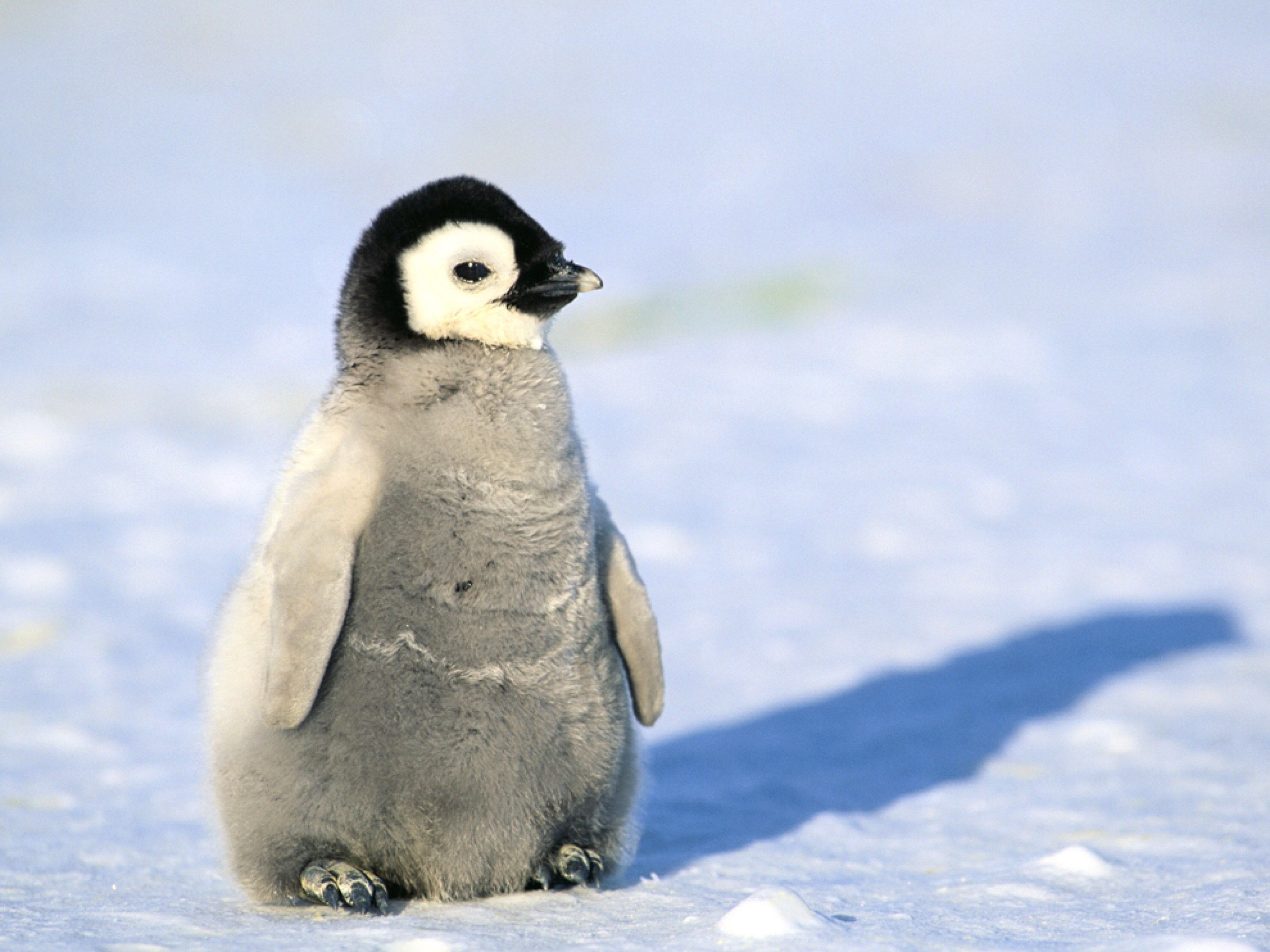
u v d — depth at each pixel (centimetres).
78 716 1270
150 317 3650
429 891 743
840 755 1152
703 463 2386
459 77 7669
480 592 699
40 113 7069
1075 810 976
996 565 1820
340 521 692
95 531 2028
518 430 716
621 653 783
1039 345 3300
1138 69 7531
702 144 6438
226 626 732
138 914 705
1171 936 610
